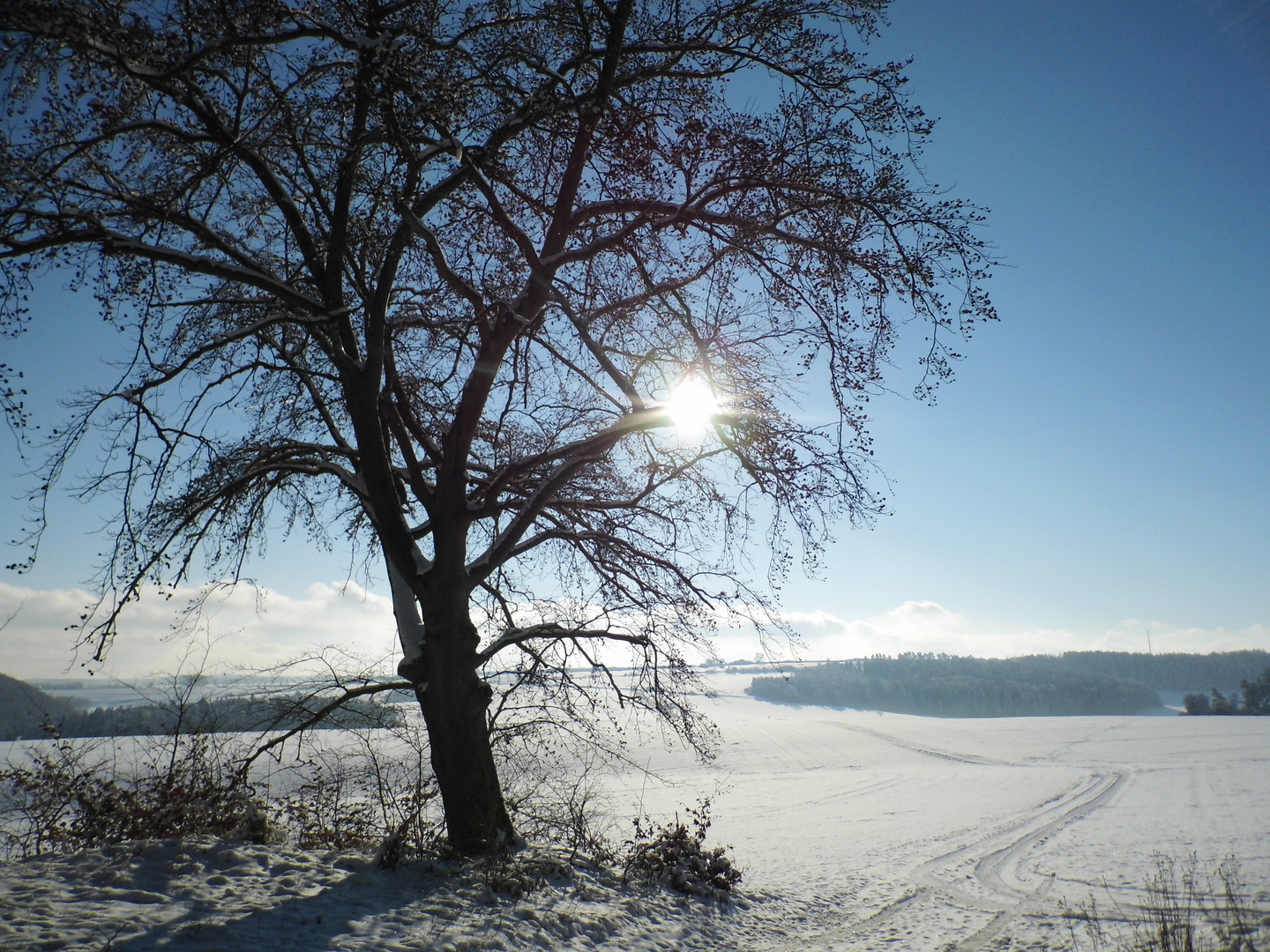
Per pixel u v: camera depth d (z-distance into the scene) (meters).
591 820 12.35
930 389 9.10
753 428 9.44
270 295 10.31
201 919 6.32
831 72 9.16
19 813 8.51
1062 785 44.06
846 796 41.34
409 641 10.27
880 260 9.13
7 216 7.31
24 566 8.36
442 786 9.76
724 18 9.28
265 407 11.24
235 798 9.48
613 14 8.85
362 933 6.52
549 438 11.93
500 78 9.05
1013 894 15.07
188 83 8.30
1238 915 10.21
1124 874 17.11
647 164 8.98
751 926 10.31
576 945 7.54
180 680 9.53
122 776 8.99
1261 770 45.88
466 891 8.20
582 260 9.71
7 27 6.80
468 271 10.80
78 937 5.63
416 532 10.49
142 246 7.96
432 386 11.75
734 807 36.12
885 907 13.51
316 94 9.18
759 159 9.20
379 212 10.14
